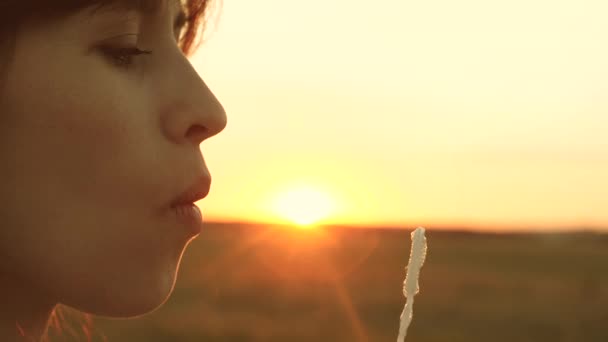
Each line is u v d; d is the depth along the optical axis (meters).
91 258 0.45
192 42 0.61
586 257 23.14
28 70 0.44
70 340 0.57
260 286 13.22
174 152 0.47
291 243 24.95
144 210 0.46
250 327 8.71
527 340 9.23
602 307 11.69
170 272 0.47
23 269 0.45
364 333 9.05
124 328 7.45
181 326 8.15
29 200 0.44
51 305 0.47
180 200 0.47
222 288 12.48
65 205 0.45
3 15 0.43
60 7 0.44
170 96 0.47
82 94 0.45
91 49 0.45
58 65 0.44
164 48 0.47
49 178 0.44
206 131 0.48
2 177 0.44
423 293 13.14
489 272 17.28
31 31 0.44
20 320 0.46
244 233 28.94
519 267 19.27
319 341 8.48
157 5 0.47
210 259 18.44
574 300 12.59
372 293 12.71
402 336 0.44
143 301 0.46
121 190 0.45
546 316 10.84
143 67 0.47
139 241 0.46
